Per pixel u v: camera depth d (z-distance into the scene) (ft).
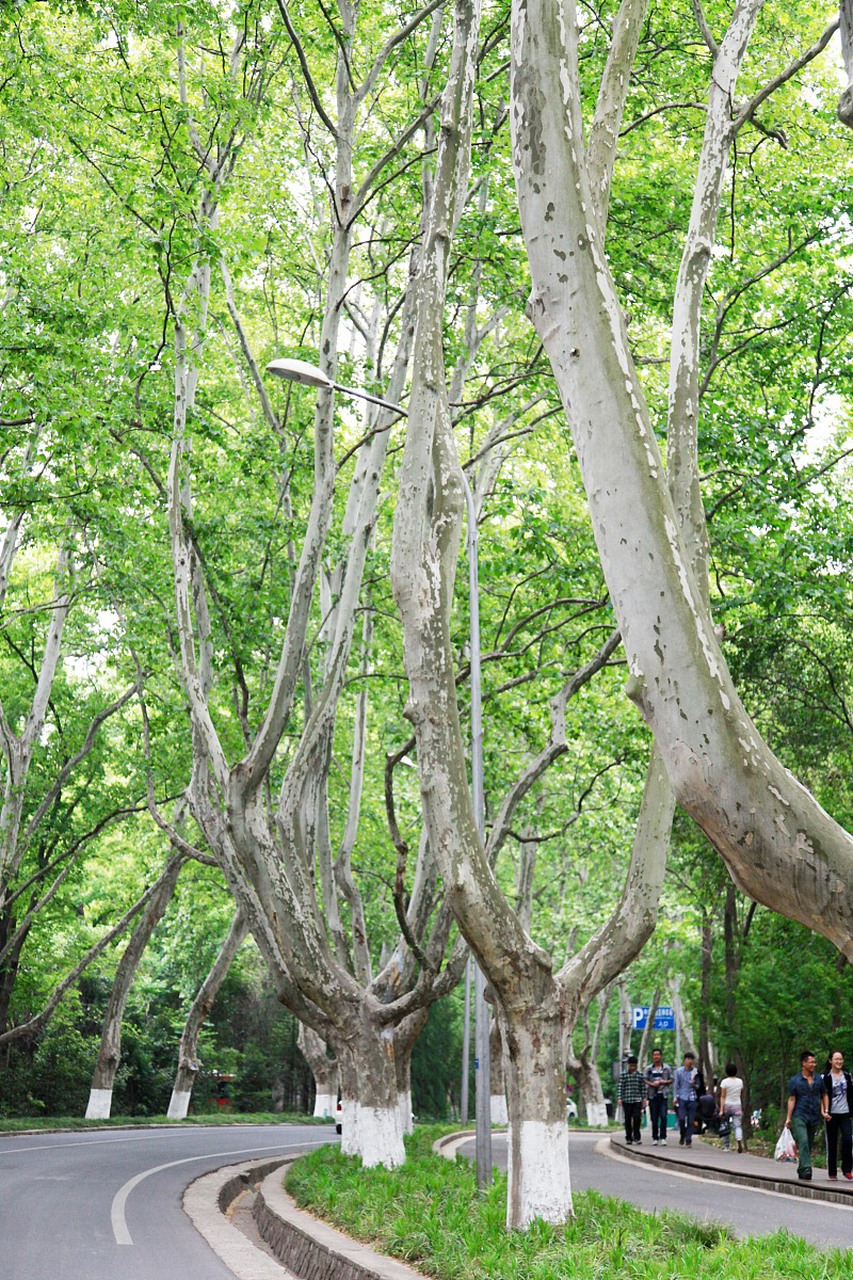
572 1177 65.82
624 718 80.43
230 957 126.93
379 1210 39.22
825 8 59.11
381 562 74.64
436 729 35.96
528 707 76.79
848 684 88.74
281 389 74.33
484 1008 46.26
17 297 66.49
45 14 65.92
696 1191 58.54
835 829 14.49
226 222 68.64
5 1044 107.14
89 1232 41.06
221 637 68.85
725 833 14.87
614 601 16.28
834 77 61.11
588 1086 143.13
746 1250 30.30
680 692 15.37
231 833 53.98
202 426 63.10
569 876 150.10
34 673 96.58
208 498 71.20
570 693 51.19
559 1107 36.42
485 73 59.67
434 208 39.50
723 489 58.54
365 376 67.10
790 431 59.47
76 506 76.23
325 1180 48.26
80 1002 145.38
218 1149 87.10
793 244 58.54
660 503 16.24
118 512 78.28
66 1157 73.00
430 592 36.35
